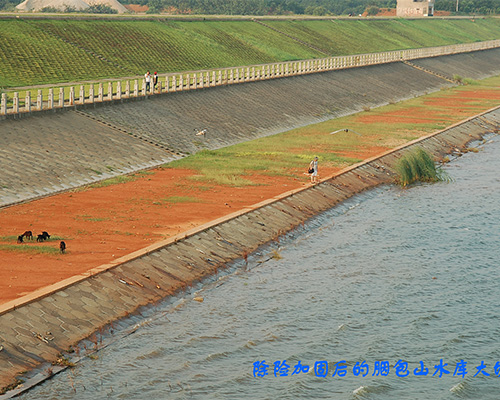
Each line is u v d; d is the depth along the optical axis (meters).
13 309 26.58
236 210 42.56
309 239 41.12
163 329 28.58
